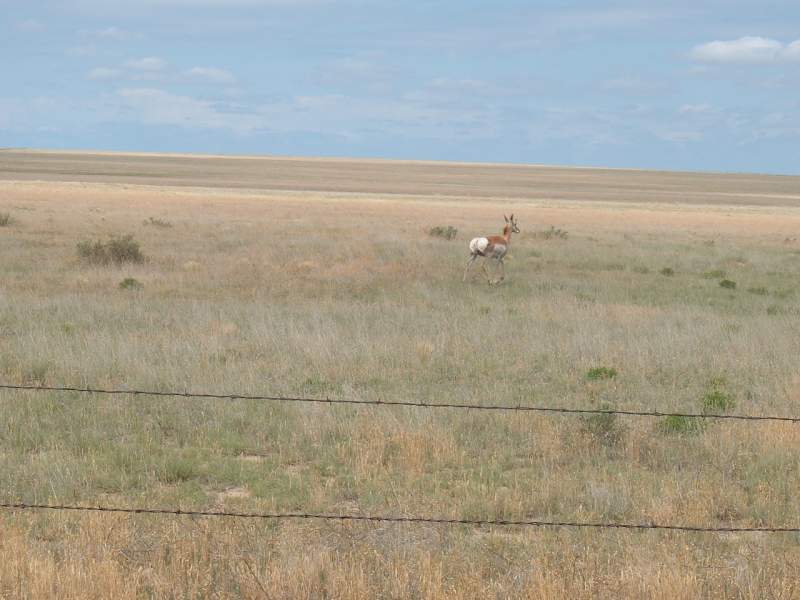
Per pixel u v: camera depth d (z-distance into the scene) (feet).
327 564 29.84
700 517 35.53
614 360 67.41
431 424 47.26
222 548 31.32
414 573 29.14
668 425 49.16
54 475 38.88
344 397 53.72
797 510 37.29
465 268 131.23
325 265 130.52
